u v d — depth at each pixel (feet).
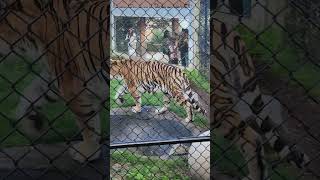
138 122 24.20
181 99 24.95
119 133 22.62
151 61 26.58
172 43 26.37
